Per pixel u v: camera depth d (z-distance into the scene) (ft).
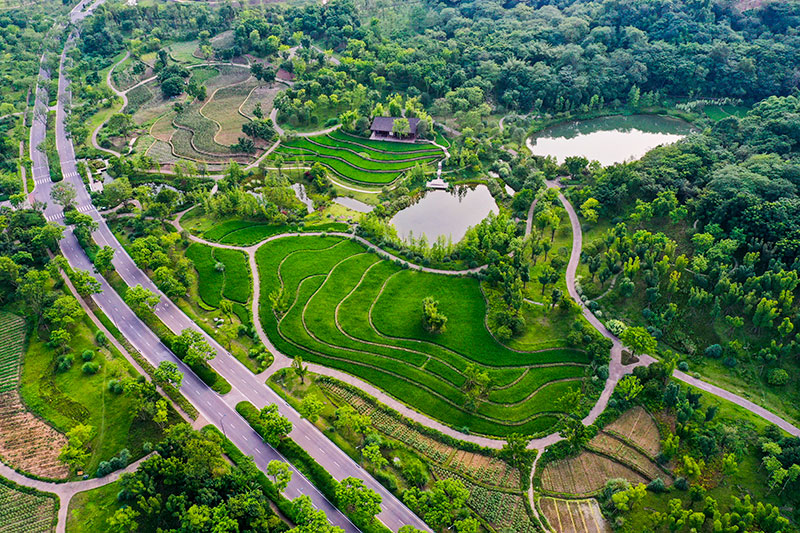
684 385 537.65
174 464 434.71
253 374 557.33
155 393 522.88
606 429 499.92
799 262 587.27
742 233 641.40
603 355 554.87
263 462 477.77
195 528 399.44
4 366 563.48
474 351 574.97
